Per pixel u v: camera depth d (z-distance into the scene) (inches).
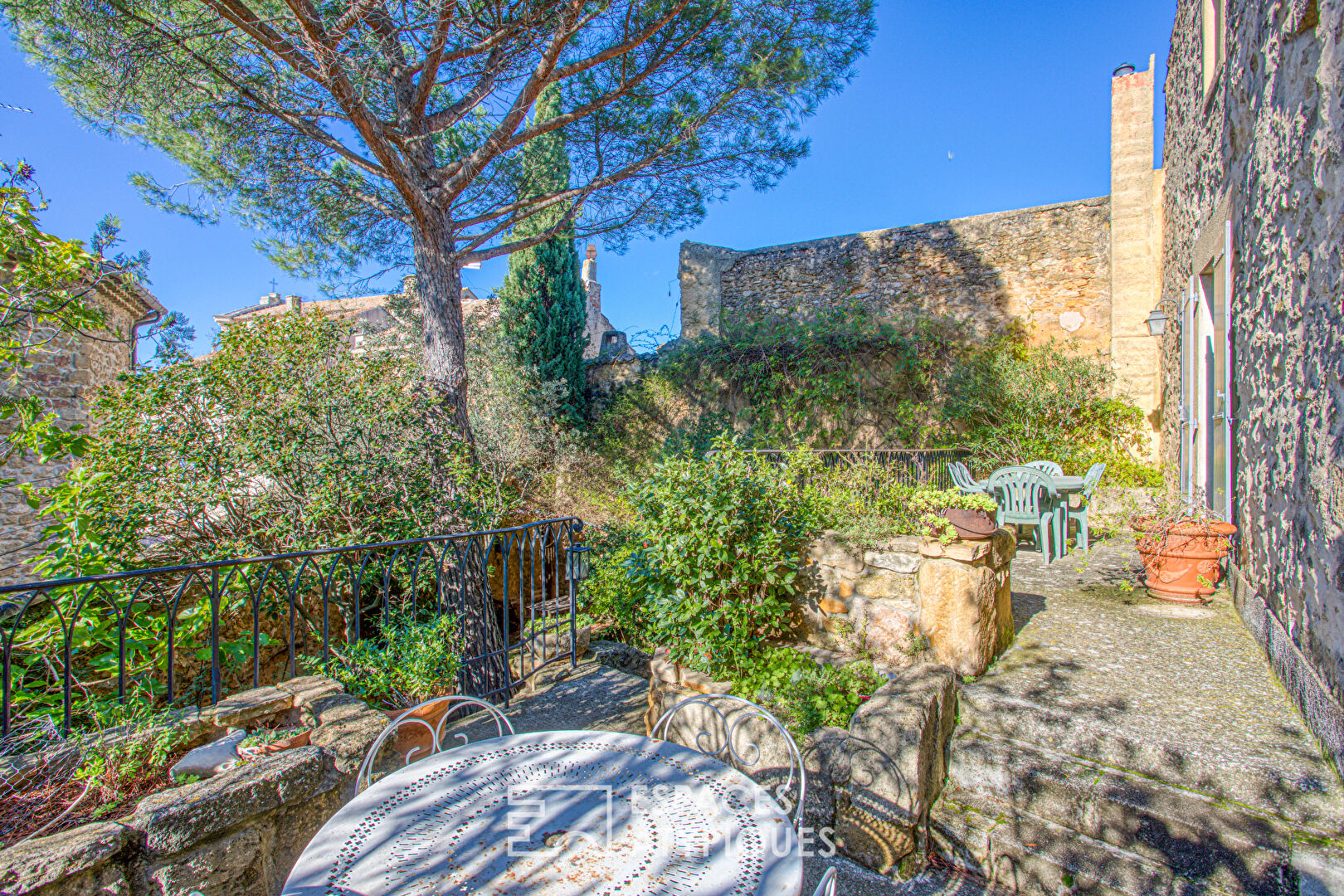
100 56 162.1
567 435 385.4
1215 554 146.6
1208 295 186.1
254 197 224.5
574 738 72.8
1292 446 104.2
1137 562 195.8
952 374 319.6
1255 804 79.4
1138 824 82.6
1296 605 101.4
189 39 165.9
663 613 134.3
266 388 183.9
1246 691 102.9
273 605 180.9
